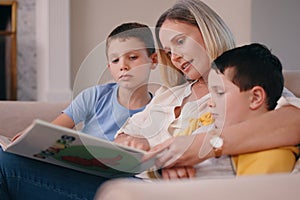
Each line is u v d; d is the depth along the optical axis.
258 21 2.35
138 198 0.47
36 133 0.88
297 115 1.01
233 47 1.14
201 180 0.52
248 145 0.99
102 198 0.50
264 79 1.04
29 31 3.57
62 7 3.48
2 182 1.15
